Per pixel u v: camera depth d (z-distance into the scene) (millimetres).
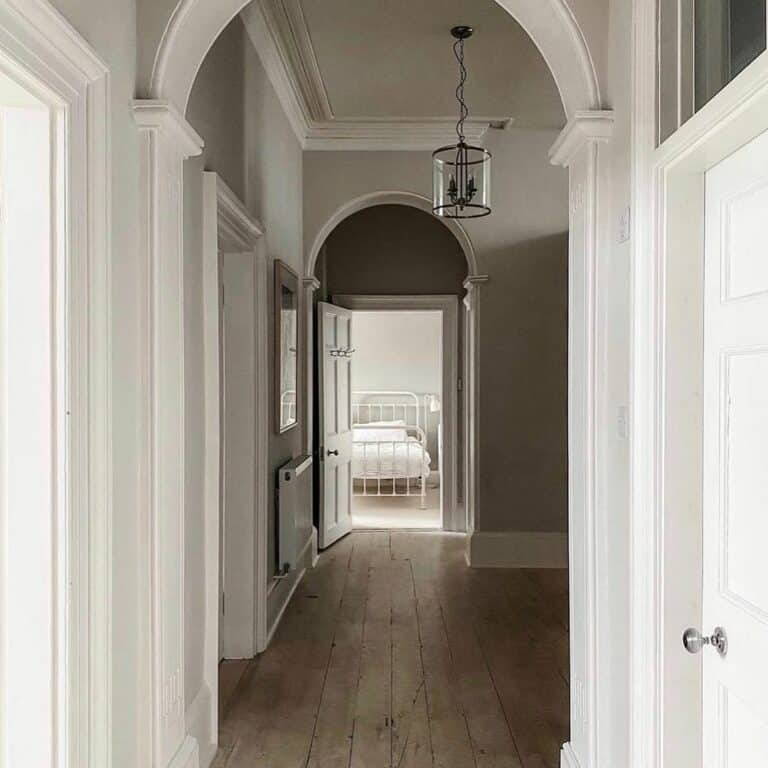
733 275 1761
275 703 3518
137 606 2289
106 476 2008
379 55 4547
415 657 4098
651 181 1981
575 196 2525
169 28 2271
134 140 2244
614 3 2287
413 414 9859
